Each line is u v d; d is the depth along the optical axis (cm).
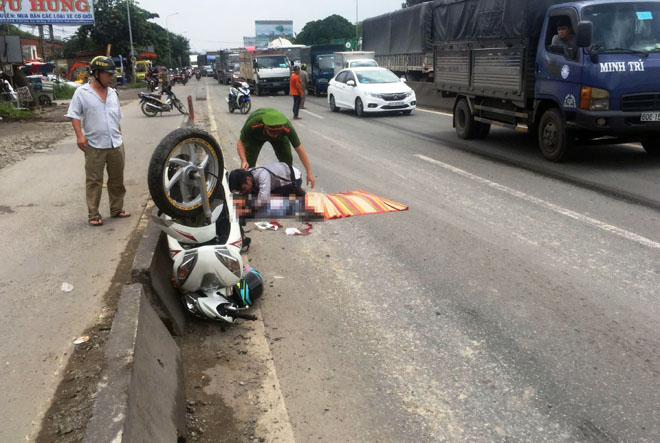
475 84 1211
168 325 383
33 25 3991
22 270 517
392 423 304
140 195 801
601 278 477
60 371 351
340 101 2114
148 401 264
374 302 448
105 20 6159
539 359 359
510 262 521
